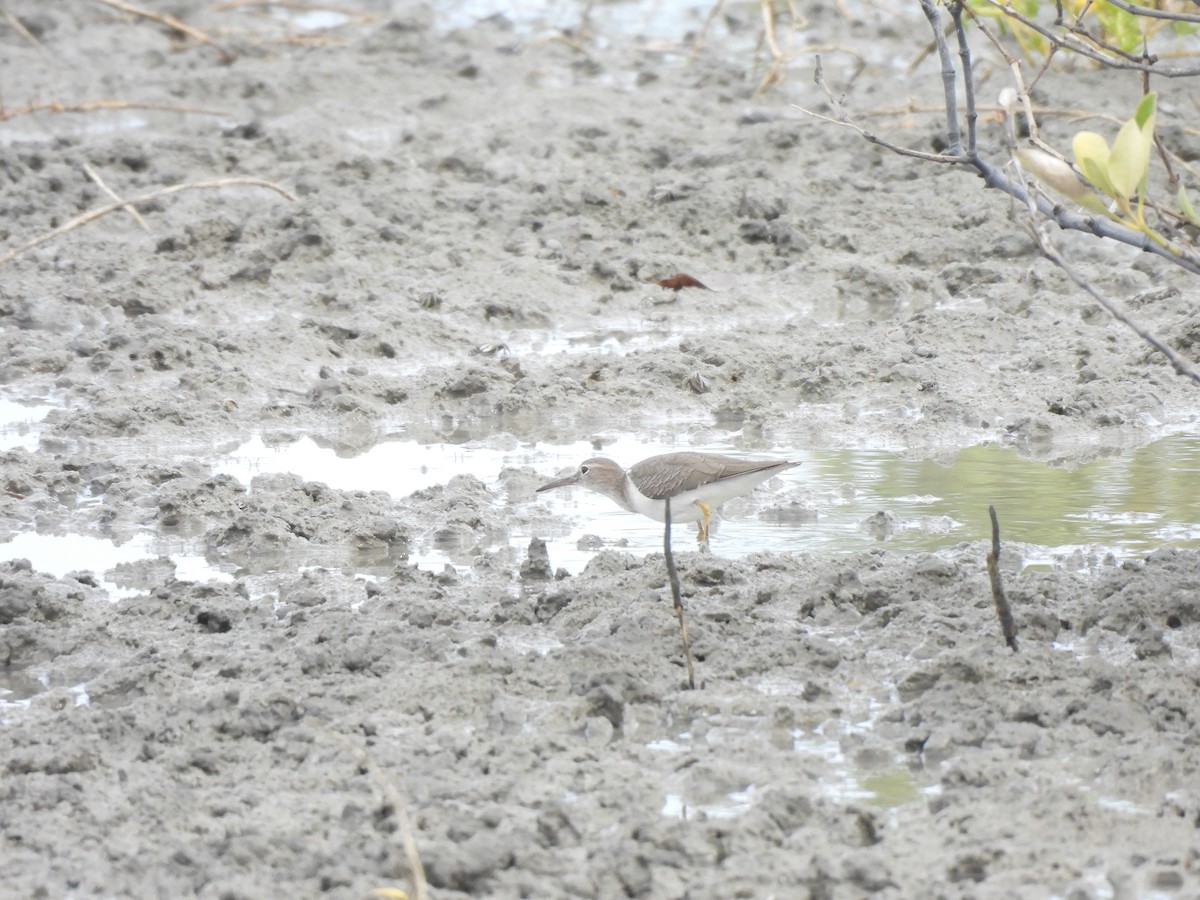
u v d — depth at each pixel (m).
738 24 32.41
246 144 23.73
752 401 15.32
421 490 12.80
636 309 18.62
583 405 15.44
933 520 11.91
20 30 31.02
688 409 15.40
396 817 7.53
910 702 8.84
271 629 10.00
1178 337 16.02
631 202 21.17
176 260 19.84
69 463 13.64
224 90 27.83
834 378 15.75
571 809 7.59
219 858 7.33
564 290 18.98
